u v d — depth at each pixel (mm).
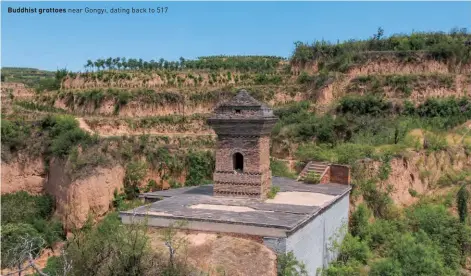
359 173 37094
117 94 66375
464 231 31453
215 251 21281
